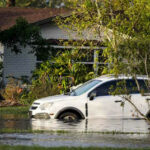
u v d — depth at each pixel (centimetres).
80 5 4312
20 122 3525
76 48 4856
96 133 2852
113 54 3275
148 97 3772
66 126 3234
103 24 4016
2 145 2177
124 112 3762
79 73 5769
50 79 5762
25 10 7488
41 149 2028
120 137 2672
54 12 7288
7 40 6244
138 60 3291
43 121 3588
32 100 5447
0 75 6438
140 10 3619
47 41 6306
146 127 3256
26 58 6750
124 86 3653
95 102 3738
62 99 3753
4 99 5578
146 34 3500
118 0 3919
